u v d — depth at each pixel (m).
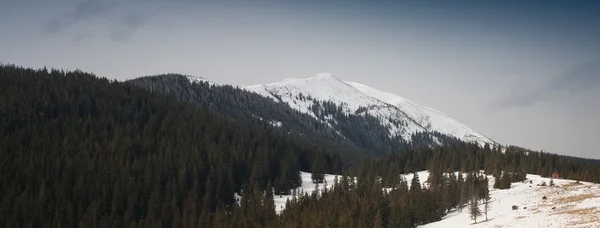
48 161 154.38
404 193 132.38
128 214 138.50
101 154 161.88
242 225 127.94
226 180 164.62
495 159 180.75
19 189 142.62
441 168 173.12
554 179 153.62
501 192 138.62
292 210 128.50
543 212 104.38
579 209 100.81
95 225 133.50
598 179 152.50
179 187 154.75
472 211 112.06
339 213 120.44
